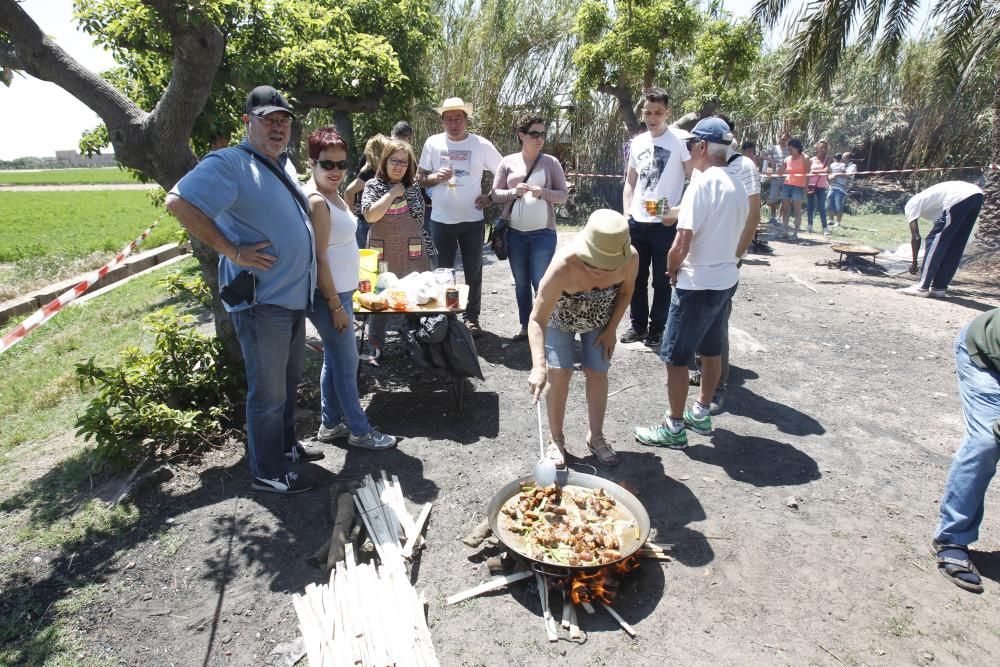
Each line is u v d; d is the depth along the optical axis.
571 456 3.88
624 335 5.78
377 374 5.09
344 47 7.99
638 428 4.07
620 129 14.59
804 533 3.17
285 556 3.03
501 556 2.90
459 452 3.93
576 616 2.60
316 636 2.48
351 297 3.79
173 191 2.84
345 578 2.76
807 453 3.94
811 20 8.97
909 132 16.75
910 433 4.21
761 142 16.28
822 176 11.66
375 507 3.27
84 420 3.69
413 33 9.35
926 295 7.34
